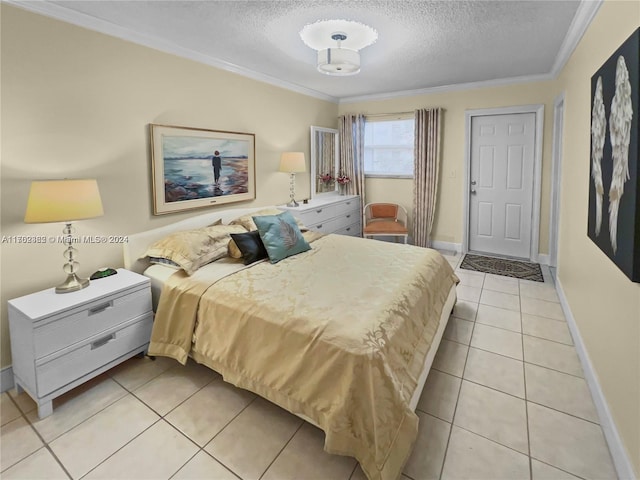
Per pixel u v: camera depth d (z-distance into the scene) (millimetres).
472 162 4969
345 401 1592
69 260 2295
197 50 3195
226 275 2512
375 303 2035
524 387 2189
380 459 1508
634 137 1359
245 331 2002
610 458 1669
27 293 2299
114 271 2609
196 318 2287
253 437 1843
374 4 2354
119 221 2795
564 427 1865
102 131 2627
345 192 5816
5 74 2113
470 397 2109
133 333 2426
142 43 2828
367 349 1637
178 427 1912
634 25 1540
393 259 2896
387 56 3436
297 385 1767
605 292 1927
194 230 2965
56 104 2355
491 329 2914
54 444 1805
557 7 2426
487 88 4633
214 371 2414
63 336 2043
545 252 4605
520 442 1775
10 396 2168
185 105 3225
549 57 3549
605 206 1823
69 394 2178
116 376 2352
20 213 2234
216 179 3584
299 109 4770
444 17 2570
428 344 2125
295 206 4492
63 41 2359
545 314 3172
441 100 4957
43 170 2320
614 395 1707
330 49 2875
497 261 4719
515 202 4785
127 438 1839
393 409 1595
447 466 1647
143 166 2938
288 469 1655
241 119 3848
